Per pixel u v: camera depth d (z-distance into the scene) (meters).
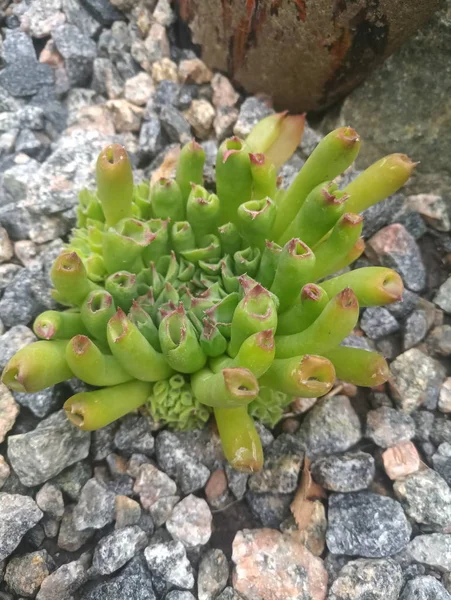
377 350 0.15
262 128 0.15
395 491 0.13
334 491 0.13
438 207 0.17
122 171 0.11
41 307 0.15
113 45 0.19
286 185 0.17
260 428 0.13
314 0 0.15
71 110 0.19
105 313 0.11
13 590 0.12
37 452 0.12
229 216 0.13
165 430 0.13
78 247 0.13
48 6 0.20
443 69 0.15
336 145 0.12
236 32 0.17
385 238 0.17
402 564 0.12
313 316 0.11
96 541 0.12
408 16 0.15
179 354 0.11
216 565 0.12
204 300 0.12
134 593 0.11
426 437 0.14
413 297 0.16
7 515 0.12
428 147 0.17
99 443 0.13
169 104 0.19
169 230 0.13
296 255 0.11
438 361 0.15
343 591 0.12
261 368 0.10
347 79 0.17
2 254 0.15
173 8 0.19
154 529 0.12
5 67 0.19
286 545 0.12
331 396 0.14
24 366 0.10
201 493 0.13
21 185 0.16
